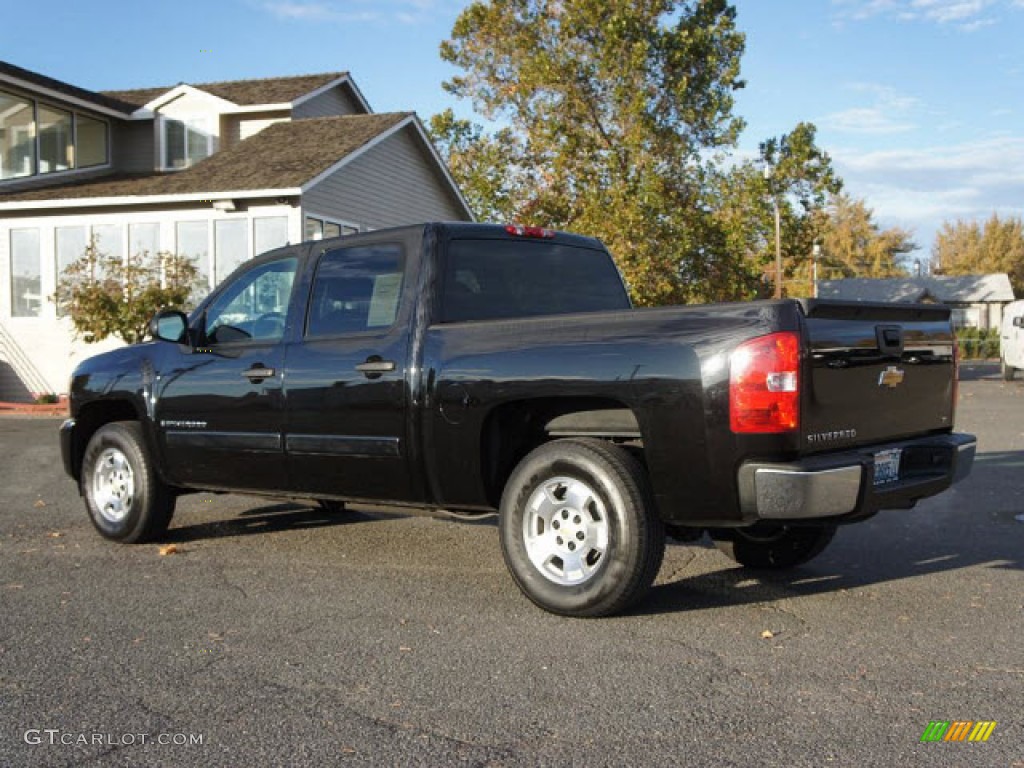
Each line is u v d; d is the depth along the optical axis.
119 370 6.79
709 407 4.36
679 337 4.49
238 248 19.86
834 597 5.15
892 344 4.84
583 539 4.75
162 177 21.64
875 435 4.79
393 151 23.20
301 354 5.79
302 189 18.83
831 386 4.46
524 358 4.89
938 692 3.73
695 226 28.33
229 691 3.81
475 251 5.64
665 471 4.50
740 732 3.38
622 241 26.81
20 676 3.99
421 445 5.25
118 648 4.34
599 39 28.64
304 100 24.45
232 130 24.97
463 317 5.45
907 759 3.15
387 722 3.49
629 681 3.88
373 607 5.00
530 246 5.97
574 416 5.05
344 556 6.24
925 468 5.05
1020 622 4.65
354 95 27.53
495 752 3.24
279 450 5.88
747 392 4.27
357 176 21.58
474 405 5.03
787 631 4.54
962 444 5.25
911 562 5.94
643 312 4.65
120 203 20.02
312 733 3.40
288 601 5.13
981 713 3.52
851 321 4.63
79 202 20.23
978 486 8.69
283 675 3.98
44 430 15.56
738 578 5.61
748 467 4.29
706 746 3.27
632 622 4.70
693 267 28.97
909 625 4.61
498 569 5.86
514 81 31.33
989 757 3.16
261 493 6.13
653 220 27.41
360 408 5.47
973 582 5.43
